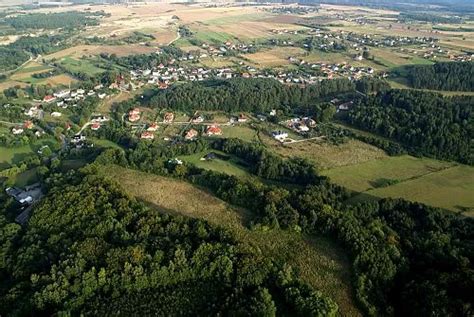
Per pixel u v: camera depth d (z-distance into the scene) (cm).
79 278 12206
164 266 12588
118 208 15612
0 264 13662
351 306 12050
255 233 15150
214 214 16488
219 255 12925
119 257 12750
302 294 11925
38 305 11688
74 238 14088
